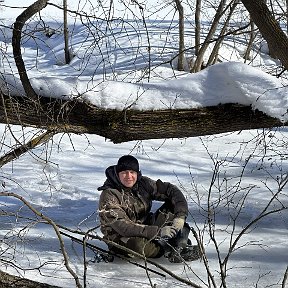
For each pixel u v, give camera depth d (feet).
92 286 17.66
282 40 17.53
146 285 17.75
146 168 35.45
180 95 18.04
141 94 17.61
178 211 19.72
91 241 21.91
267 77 17.98
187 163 36.68
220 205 26.63
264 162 36.29
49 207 27.09
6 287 12.66
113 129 17.72
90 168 35.53
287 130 45.37
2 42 17.62
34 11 17.22
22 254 20.03
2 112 17.31
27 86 16.89
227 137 44.60
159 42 57.72
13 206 26.86
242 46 59.21
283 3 26.40
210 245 21.34
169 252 19.62
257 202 27.20
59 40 74.08
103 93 17.61
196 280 18.24
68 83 17.56
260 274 18.81
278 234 22.84
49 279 18.07
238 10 34.60
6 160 17.04
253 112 18.04
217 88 18.11
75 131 17.62
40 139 17.30
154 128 17.95
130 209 20.03
